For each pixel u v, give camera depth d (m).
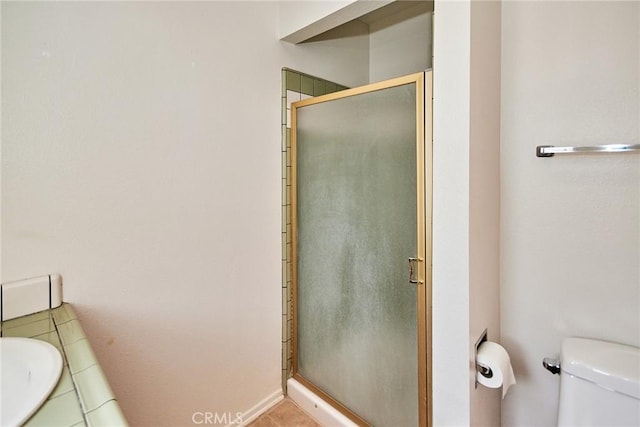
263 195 1.58
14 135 0.89
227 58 1.40
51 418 0.50
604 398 0.94
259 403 1.62
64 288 0.99
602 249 1.12
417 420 1.26
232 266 1.46
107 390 0.57
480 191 1.04
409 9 1.92
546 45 1.18
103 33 1.04
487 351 1.04
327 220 1.53
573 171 1.15
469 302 0.96
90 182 1.03
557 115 1.17
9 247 0.89
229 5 1.39
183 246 1.29
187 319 1.31
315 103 1.53
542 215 1.22
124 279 1.13
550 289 1.22
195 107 1.30
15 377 0.69
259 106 1.53
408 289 1.26
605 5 1.08
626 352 1.03
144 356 1.19
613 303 1.11
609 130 1.09
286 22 1.55
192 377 1.34
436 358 1.06
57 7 0.95
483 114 1.05
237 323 1.50
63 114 0.97
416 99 1.17
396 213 1.27
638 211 1.06
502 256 1.30
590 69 1.11
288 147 1.67
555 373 1.13
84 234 1.03
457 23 0.94
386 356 1.35
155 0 1.17
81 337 0.78
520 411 1.31
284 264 1.70
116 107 1.08
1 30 0.86
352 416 1.47
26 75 0.90
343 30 1.95
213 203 1.38
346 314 1.48
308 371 1.68
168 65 1.21
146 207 1.17
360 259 1.41
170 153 1.23
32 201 0.92
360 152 1.37
